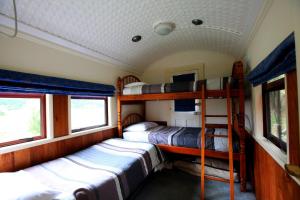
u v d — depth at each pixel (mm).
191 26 2574
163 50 3719
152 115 4375
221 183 2615
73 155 2332
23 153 1909
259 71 1547
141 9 2047
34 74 1968
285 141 1413
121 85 3443
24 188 1266
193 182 2668
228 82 2396
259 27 1861
